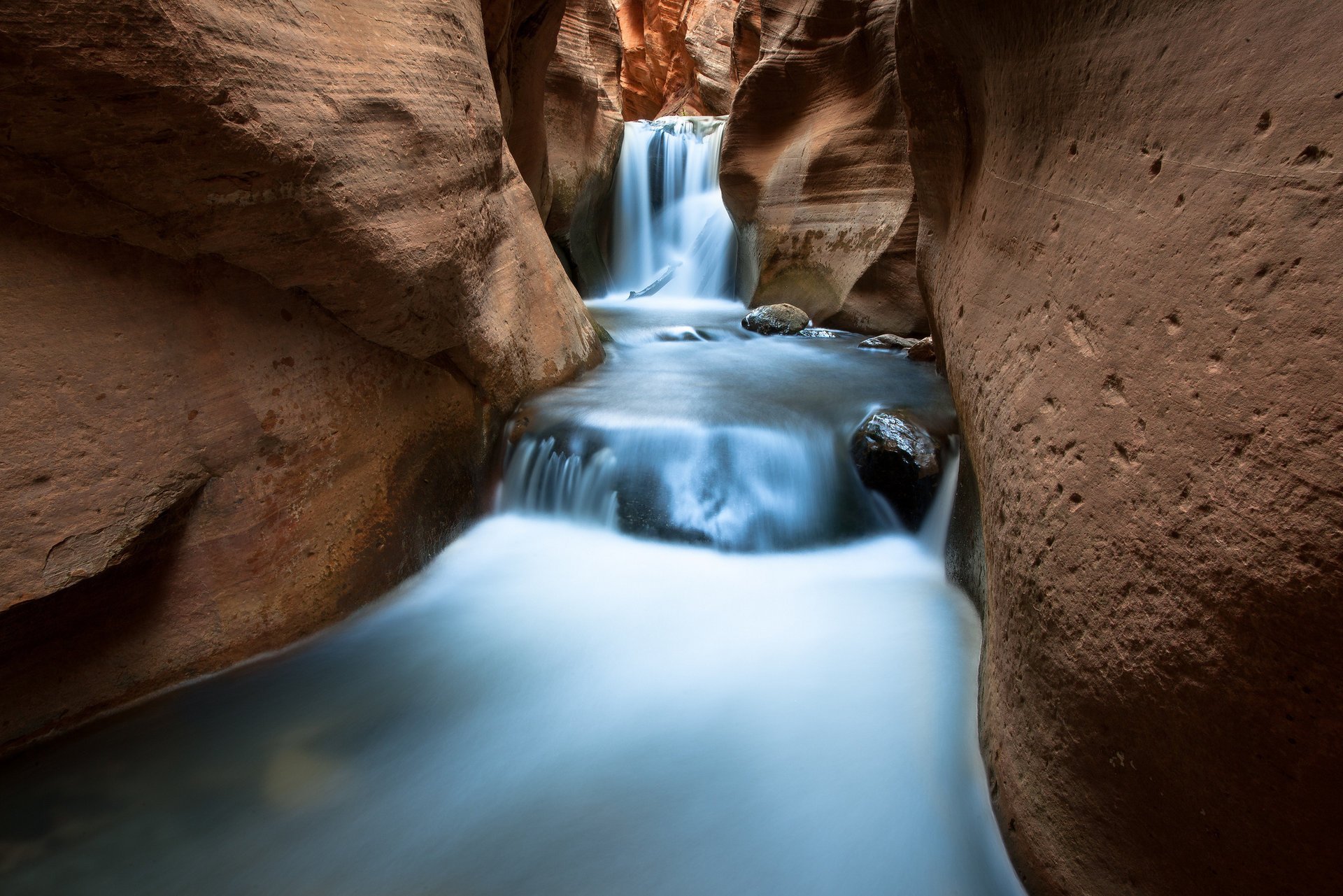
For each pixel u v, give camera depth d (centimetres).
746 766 269
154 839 243
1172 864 151
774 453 453
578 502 449
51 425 241
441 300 381
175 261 274
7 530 233
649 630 351
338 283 318
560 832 247
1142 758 151
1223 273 137
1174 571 140
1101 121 192
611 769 271
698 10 2233
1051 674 179
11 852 237
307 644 334
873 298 831
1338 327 113
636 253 1369
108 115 215
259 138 250
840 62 884
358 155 305
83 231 243
